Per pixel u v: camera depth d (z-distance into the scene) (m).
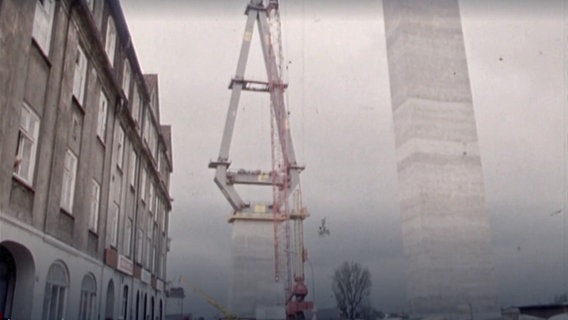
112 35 16.03
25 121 9.34
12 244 8.77
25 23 8.91
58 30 10.81
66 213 11.39
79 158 12.45
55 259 10.56
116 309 16.42
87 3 12.88
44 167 10.09
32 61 9.46
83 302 12.82
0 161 8.03
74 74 11.89
